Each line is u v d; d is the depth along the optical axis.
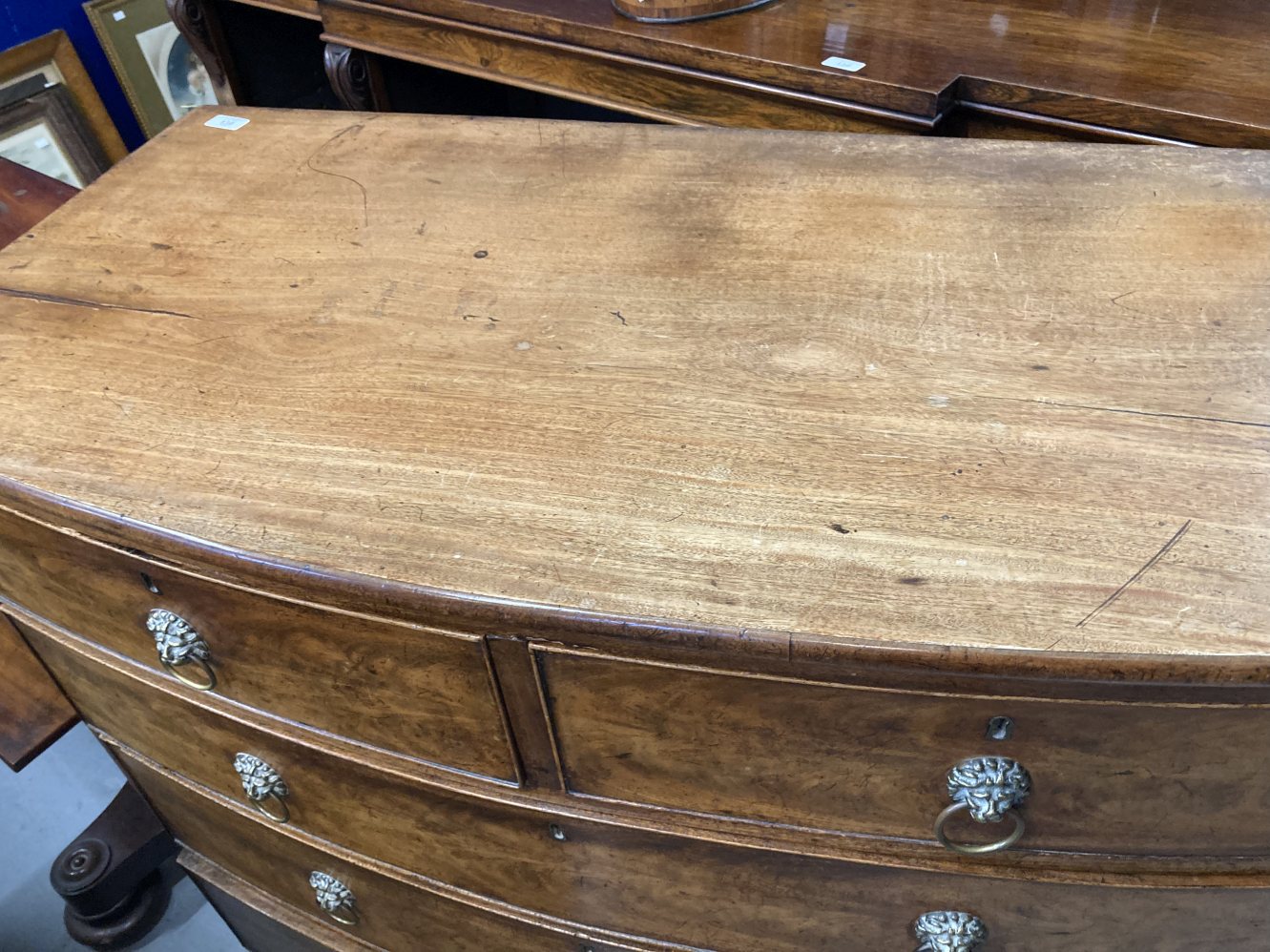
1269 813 0.57
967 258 0.76
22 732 0.96
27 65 1.95
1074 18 1.12
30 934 1.21
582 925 0.79
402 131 0.99
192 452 0.64
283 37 1.86
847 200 0.84
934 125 1.00
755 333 0.71
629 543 0.56
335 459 0.63
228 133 1.01
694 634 0.52
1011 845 0.61
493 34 1.27
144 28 2.09
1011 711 0.53
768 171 0.88
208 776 0.88
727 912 0.72
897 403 0.64
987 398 0.64
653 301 0.75
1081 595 0.52
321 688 0.68
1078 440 0.61
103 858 1.13
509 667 0.59
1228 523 0.55
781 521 0.57
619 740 0.62
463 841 0.75
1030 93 0.97
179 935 1.21
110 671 0.81
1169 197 0.81
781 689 0.55
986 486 0.58
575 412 0.65
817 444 0.62
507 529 0.58
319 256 0.82
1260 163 0.84
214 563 0.59
